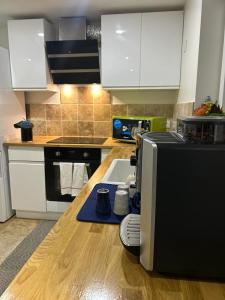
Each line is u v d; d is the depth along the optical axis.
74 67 2.46
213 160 0.52
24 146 2.43
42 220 2.58
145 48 2.26
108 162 1.62
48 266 0.60
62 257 0.64
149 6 2.18
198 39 1.52
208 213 0.53
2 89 2.38
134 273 0.58
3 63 2.37
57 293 0.52
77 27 2.40
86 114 2.81
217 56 1.51
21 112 2.76
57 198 2.48
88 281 0.55
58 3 2.10
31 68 2.45
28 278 0.56
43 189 2.49
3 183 2.47
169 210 0.54
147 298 0.51
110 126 2.80
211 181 0.52
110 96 2.74
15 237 2.23
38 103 2.86
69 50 2.35
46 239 0.72
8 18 2.47
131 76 2.33
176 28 2.19
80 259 0.63
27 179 2.50
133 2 2.09
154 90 2.66
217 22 1.47
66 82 2.59
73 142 2.46
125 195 0.87
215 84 1.54
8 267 1.81
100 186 1.17
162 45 2.23
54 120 2.86
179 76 2.26
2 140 2.43
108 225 0.81
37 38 2.38
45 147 2.40
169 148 0.52
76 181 2.37
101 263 0.62
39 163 2.45
